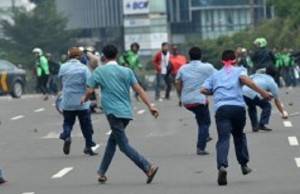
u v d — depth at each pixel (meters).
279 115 39.28
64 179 23.12
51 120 42.22
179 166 24.55
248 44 132.25
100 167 21.98
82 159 27.20
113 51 21.72
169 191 20.14
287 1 123.62
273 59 35.41
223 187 20.42
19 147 31.70
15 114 46.41
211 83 21.22
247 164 24.08
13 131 37.69
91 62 38.28
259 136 31.19
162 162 25.52
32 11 169.12
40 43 165.12
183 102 26.56
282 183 20.75
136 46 51.78
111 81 21.45
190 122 37.88
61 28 168.75
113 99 21.42
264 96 20.91
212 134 32.47
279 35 125.88
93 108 43.25
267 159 25.33
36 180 23.20
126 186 21.28
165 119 39.69
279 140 29.89
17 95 65.75
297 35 121.75
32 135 35.81
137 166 23.66
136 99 52.06
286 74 74.88
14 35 165.62
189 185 21.00
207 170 23.56
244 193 19.38
